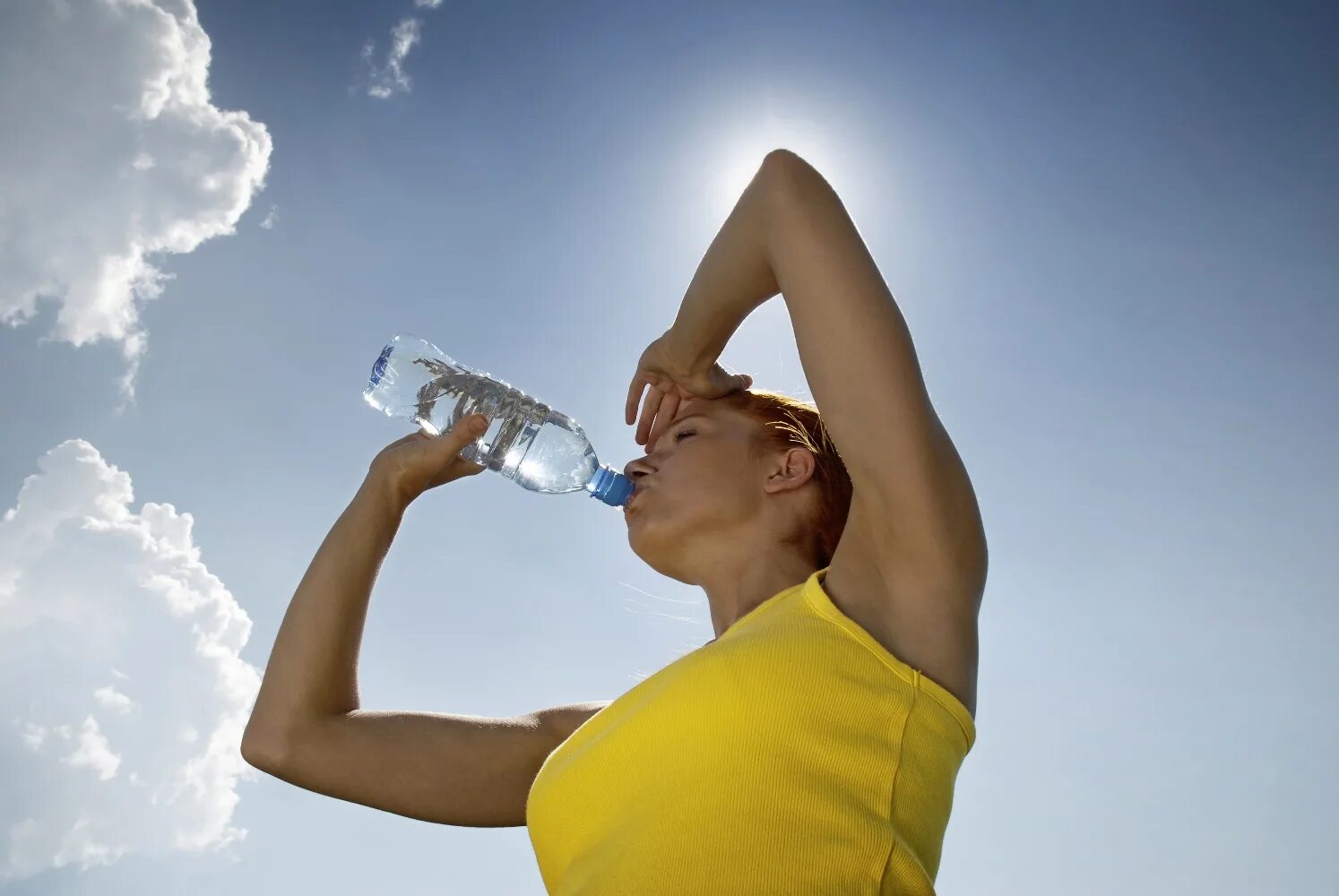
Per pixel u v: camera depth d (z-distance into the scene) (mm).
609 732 864
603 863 795
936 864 808
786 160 942
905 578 869
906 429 852
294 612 1184
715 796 771
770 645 833
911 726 802
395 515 1245
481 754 1184
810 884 733
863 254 899
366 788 1143
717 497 1109
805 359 896
